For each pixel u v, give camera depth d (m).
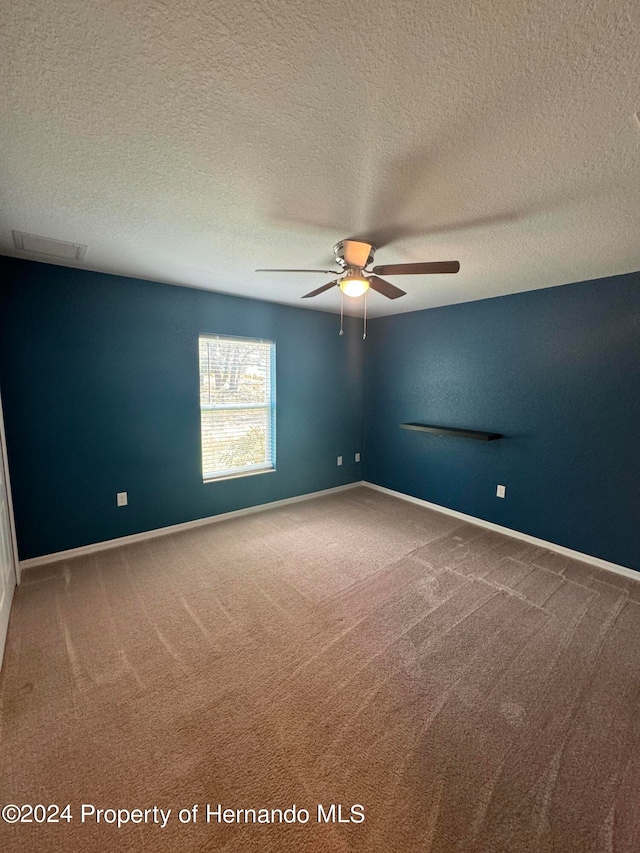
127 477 3.07
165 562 2.79
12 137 1.23
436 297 3.46
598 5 0.78
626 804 1.23
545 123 1.14
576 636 2.04
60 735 1.42
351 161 1.36
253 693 1.64
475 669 1.80
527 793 1.26
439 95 1.03
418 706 1.59
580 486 2.95
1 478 2.19
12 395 2.51
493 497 3.54
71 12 0.81
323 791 1.25
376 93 1.03
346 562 2.84
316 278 2.93
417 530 3.49
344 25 0.84
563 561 2.93
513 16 0.81
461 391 3.75
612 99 1.03
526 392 3.24
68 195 1.63
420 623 2.13
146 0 0.78
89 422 2.84
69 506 2.81
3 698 1.58
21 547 2.64
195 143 1.27
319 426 4.42
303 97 1.05
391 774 1.31
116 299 2.88
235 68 0.96
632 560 2.70
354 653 1.89
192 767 1.32
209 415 3.55
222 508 3.69
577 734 1.47
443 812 1.19
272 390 3.96
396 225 1.91
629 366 2.66
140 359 3.04
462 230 1.96
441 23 0.83
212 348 3.51
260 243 2.20
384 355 4.55
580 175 1.43
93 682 1.67
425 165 1.38
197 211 1.78
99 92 1.03
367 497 4.47
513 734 1.47
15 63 0.94
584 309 2.86
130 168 1.42
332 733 1.46
